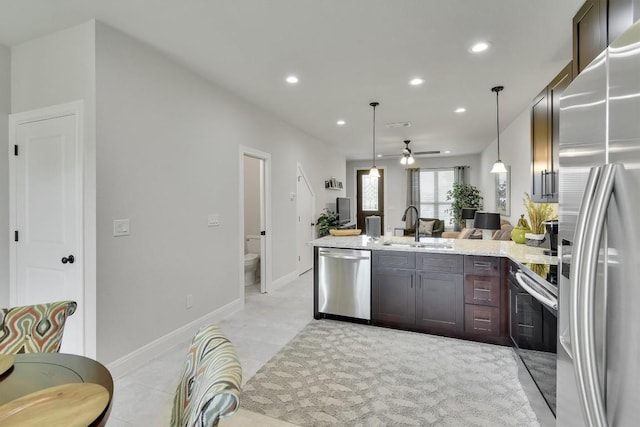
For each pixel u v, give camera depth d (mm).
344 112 4418
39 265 2475
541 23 2291
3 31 2363
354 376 2305
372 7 2113
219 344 994
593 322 744
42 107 2441
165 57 2764
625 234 692
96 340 2211
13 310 1442
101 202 2242
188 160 3014
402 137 6145
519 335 2232
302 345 2811
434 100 3916
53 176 2400
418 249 3059
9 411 852
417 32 2414
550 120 2580
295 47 2627
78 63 2279
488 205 7082
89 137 2227
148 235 2602
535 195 2945
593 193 782
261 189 4430
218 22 2275
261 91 3596
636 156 665
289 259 5086
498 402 2006
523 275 2127
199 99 3154
